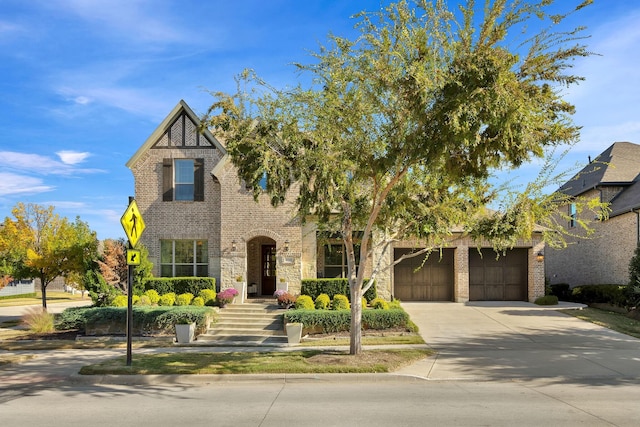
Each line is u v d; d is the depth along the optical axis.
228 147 12.07
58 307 30.91
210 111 12.22
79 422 8.09
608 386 10.52
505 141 9.93
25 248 30.44
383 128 11.70
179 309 18.62
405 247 24.34
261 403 9.25
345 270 23.06
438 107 10.35
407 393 9.99
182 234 23.75
